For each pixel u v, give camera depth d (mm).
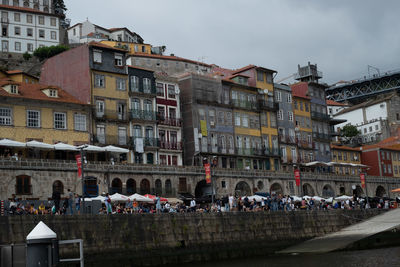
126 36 131375
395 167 102812
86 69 61500
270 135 82062
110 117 61875
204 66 116125
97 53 62500
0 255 20656
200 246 43031
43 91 58000
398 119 123125
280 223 50125
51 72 65688
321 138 93250
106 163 54969
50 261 20453
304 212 52719
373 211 60344
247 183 69438
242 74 82375
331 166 93062
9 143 48938
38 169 49812
